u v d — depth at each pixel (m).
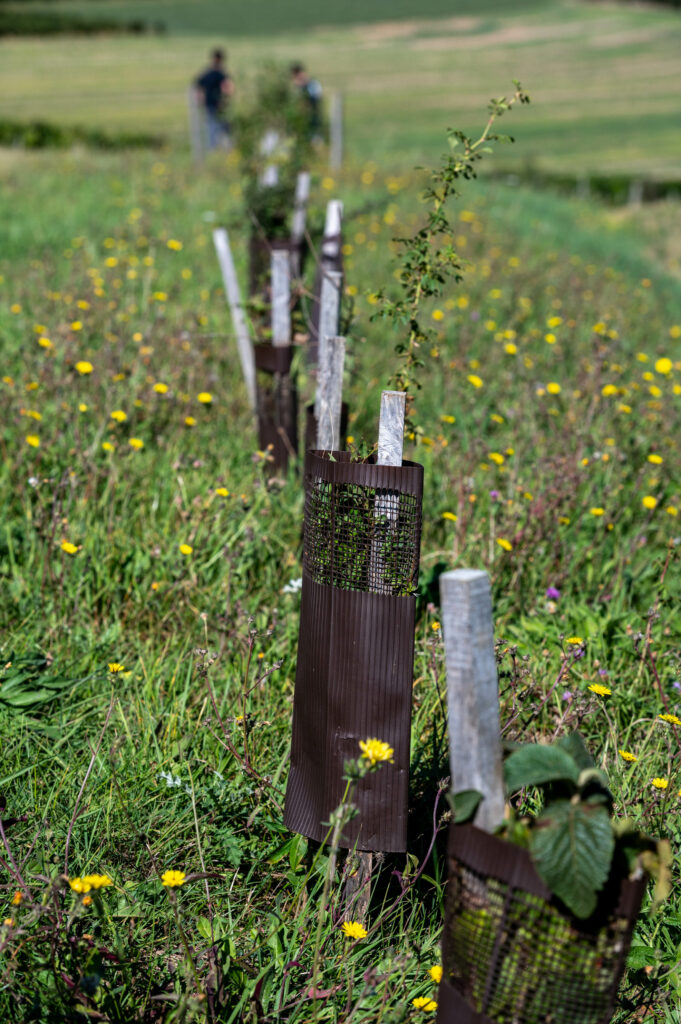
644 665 4.06
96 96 50.19
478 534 4.84
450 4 101.50
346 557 2.55
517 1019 1.99
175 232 11.92
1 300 8.42
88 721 3.49
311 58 71.25
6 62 63.50
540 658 4.07
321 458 2.61
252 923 2.72
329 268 5.77
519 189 21.89
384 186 16.91
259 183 8.15
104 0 102.75
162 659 3.78
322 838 2.63
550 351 8.46
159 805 3.06
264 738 3.40
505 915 1.95
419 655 3.93
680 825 3.10
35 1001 2.24
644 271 15.16
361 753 2.57
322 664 2.59
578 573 4.84
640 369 8.69
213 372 6.76
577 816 1.89
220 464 5.49
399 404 2.63
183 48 72.81
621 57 72.25
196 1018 2.28
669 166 35.47
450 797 2.01
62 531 4.38
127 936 2.57
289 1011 2.44
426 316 8.60
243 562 4.42
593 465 5.66
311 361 6.14
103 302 8.17
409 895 2.86
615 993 2.00
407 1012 2.46
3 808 2.85
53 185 15.52
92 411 5.79
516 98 3.13
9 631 3.94
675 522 5.51
